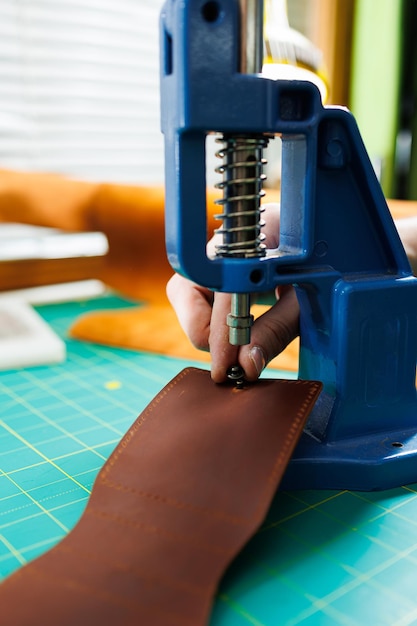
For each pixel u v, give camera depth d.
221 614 0.36
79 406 0.71
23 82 1.33
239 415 0.48
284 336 0.55
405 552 0.42
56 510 0.48
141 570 0.36
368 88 1.19
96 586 0.35
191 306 0.58
